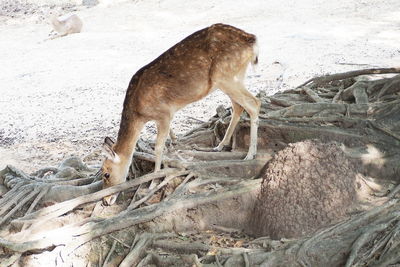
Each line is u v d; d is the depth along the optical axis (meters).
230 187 9.73
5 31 33.31
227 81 10.12
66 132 17.28
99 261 9.03
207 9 33.66
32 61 26.31
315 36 26.09
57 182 11.23
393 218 8.61
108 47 27.77
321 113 11.51
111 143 10.11
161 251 9.10
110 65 24.67
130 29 31.31
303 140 10.59
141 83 10.05
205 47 10.01
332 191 9.05
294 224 8.91
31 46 29.31
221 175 10.42
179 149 11.58
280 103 12.46
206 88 10.21
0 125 18.36
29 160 15.06
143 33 30.06
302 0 33.72
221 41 9.99
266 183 9.48
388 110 11.07
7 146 16.39
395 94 11.99
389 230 8.43
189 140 12.09
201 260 8.69
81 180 11.33
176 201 9.61
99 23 33.19
